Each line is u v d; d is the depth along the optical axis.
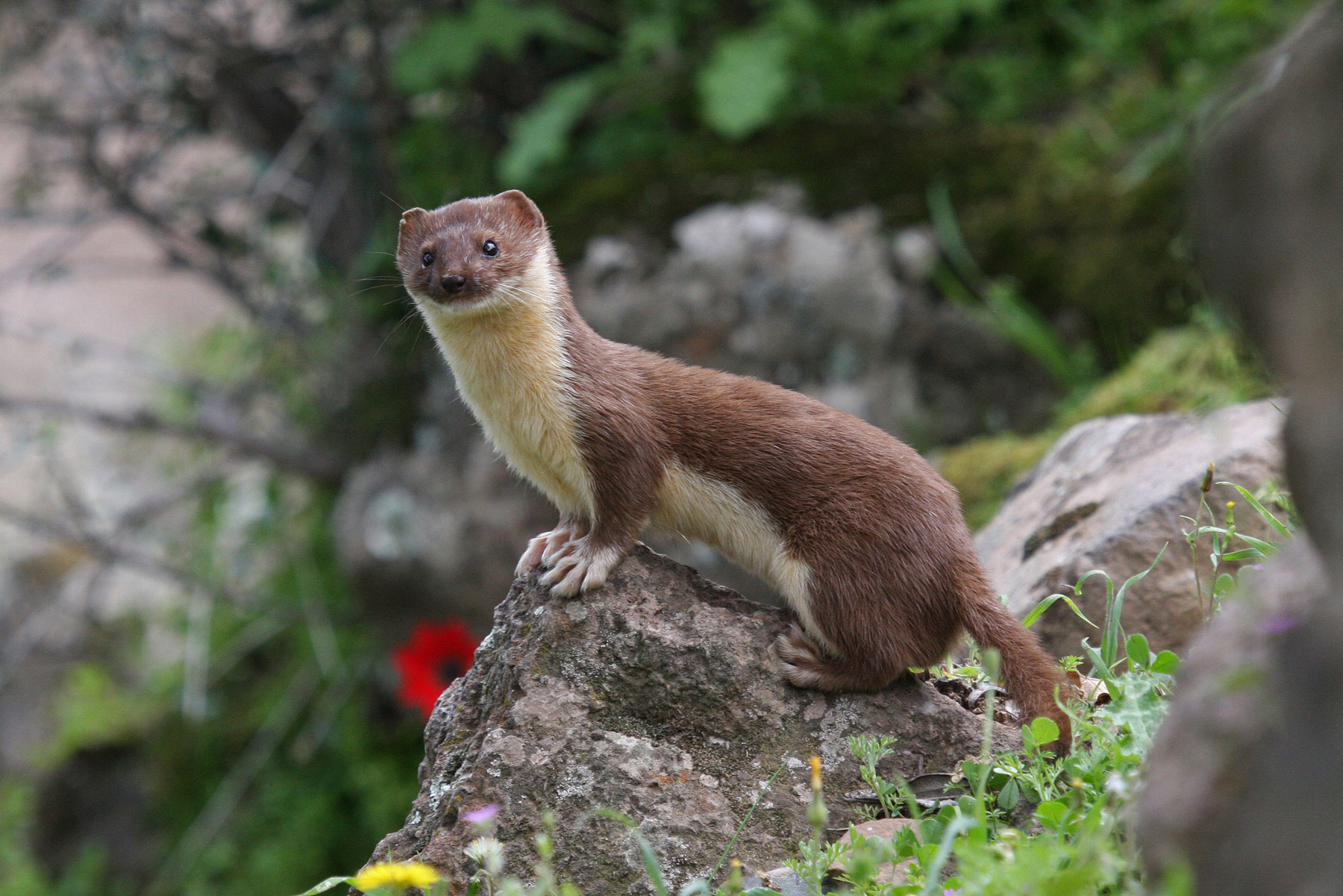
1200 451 7.56
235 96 15.64
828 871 4.97
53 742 17.38
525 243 6.48
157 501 16.16
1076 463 8.64
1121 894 4.19
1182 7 13.72
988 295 12.68
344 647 15.20
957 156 13.67
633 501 6.04
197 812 15.51
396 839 5.86
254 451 15.55
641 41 14.12
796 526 5.89
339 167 15.48
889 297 13.02
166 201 16.28
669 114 14.90
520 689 5.80
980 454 11.79
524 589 6.21
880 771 5.68
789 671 5.82
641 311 13.17
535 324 6.18
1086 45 14.62
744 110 13.17
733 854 5.45
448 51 13.95
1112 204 12.91
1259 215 3.46
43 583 18.53
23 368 20.20
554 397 6.11
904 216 13.29
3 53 15.20
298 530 16.16
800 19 13.73
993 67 14.61
